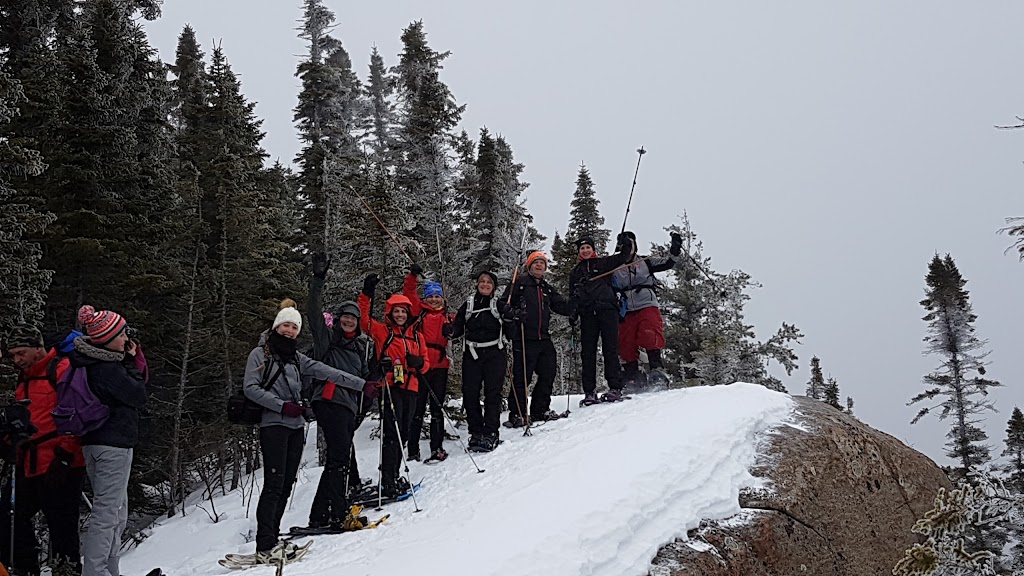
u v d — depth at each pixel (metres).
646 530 5.86
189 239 15.77
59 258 12.55
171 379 15.33
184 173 17.62
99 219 12.55
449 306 16.69
